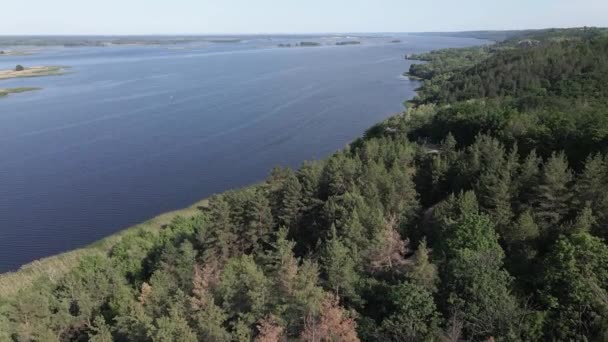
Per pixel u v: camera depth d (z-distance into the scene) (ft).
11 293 254.27
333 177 293.43
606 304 134.31
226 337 152.66
